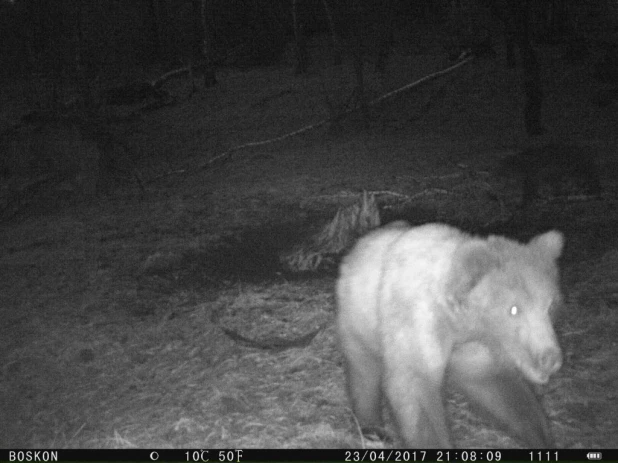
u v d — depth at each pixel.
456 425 5.51
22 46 39.06
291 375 6.59
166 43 40.12
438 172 15.55
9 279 10.48
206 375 6.75
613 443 5.18
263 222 12.69
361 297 4.97
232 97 28.81
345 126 22.19
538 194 12.68
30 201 16.30
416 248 4.62
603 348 6.68
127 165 20.83
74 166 17.36
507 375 4.76
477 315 4.27
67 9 24.94
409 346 4.39
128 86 30.61
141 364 7.22
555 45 28.80
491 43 29.42
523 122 20.50
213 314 8.20
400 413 4.39
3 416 6.51
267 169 17.83
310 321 7.81
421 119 22.20
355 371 5.27
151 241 11.98
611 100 21.50
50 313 8.88
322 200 13.96
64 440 5.86
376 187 14.63
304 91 27.36
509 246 4.36
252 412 6.00
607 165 14.59
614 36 29.05
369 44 29.80
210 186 16.47
